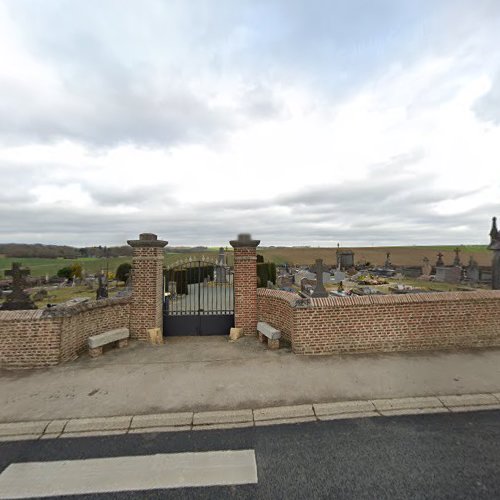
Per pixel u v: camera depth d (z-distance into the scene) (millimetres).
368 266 38219
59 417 4148
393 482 2980
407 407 4371
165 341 7508
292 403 4453
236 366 5820
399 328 6562
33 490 2963
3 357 5820
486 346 6762
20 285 10102
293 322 6453
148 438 3771
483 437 3680
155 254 7594
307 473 3121
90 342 6344
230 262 17766
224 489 2941
